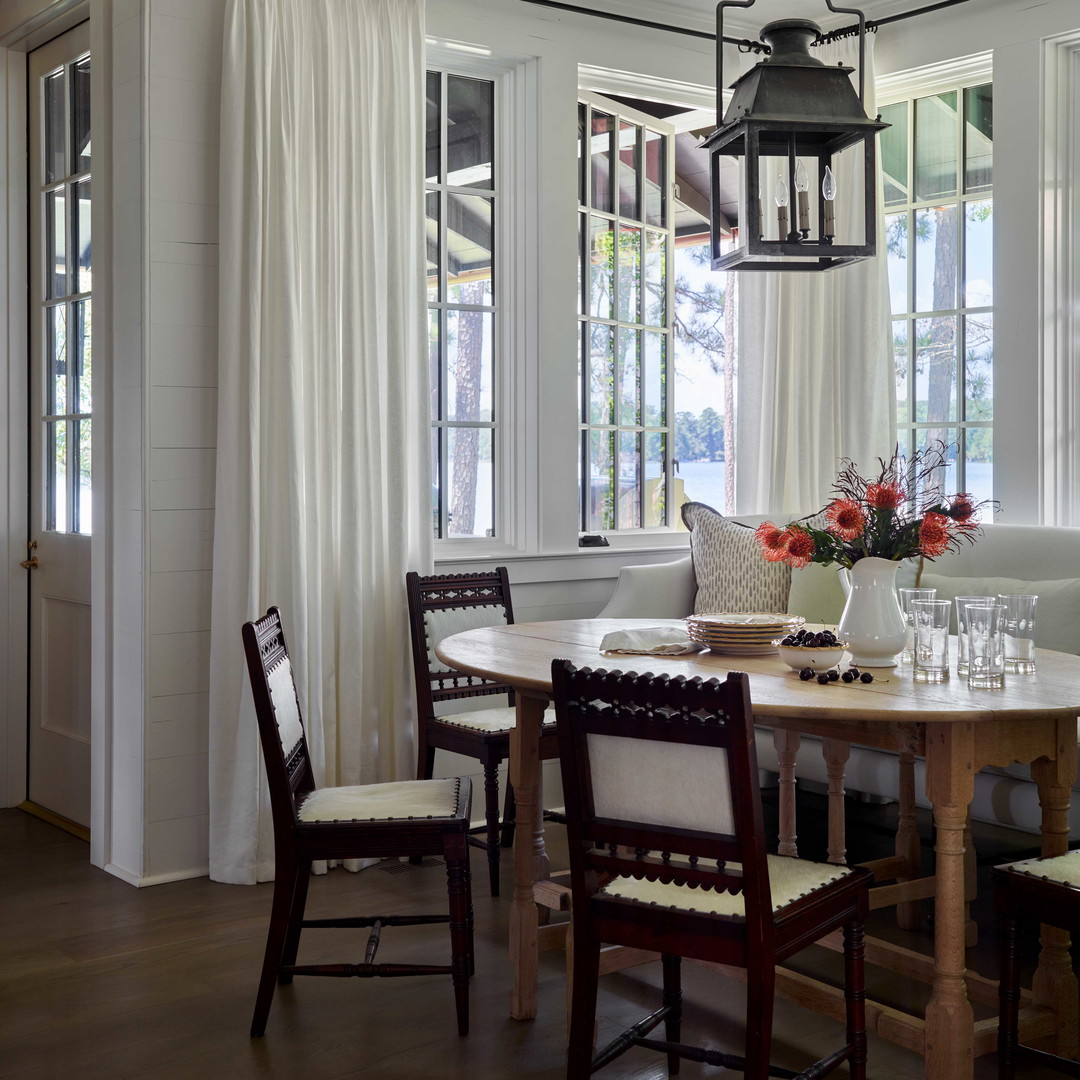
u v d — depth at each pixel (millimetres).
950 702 2152
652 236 4918
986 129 4414
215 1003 2682
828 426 4641
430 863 3764
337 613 3746
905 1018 2246
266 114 3549
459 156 4289
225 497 3527
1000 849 3812
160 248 3506
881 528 2564
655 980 2846
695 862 1909
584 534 4637
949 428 4566
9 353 4352
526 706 2633
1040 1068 2361
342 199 3732
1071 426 4215
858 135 2756
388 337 3824
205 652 3613
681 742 1871
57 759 4242
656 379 4953
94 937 3094
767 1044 1858
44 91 4270
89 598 4047
